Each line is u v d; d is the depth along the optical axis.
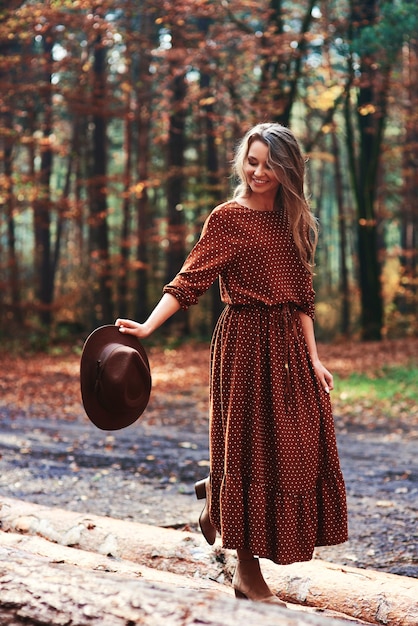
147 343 23.58
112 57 29.17
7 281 25.05
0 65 18.92
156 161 35.62
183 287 3.03
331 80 22.86
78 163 32.78
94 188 25.91
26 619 2.10
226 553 3.75
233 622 1.92
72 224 40.50
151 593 2.09
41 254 31.59
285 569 3.60
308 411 3.06
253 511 2.98
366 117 24.75
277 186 3.13
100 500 5.67
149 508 5.46
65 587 2.14
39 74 23.50
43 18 17.44
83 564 3.58
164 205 38.22
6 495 5.71
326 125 24.77
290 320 3.11
